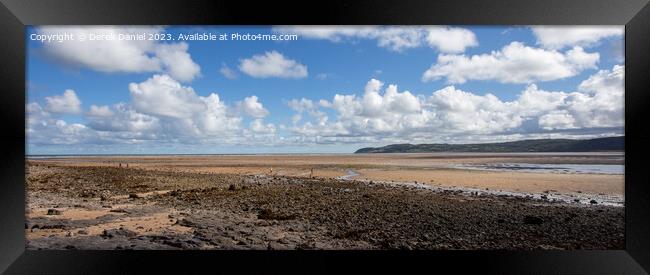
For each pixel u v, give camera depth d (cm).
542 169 1752
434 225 868
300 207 1002
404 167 1903
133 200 1087
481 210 991
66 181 1378
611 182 1395
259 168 1894
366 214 941
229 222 869
